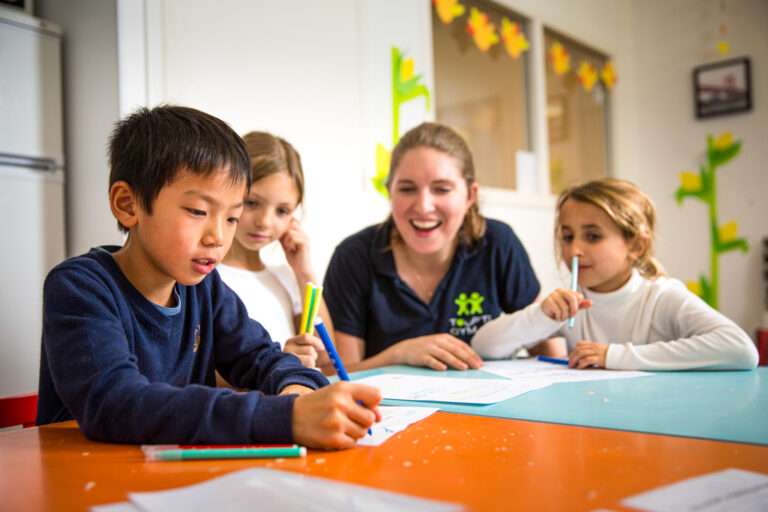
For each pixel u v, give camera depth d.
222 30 1.71
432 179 1.29
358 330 1.41
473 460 0.46
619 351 1.01
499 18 2.88
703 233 3.37
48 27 1.56
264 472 0.42
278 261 1.81
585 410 0.64
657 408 0.64
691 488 0.38
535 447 0.49
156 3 1.55
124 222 0.70
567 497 0.37
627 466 0.43
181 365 0.80
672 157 3.49
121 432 0.54
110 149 0.73
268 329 1.28
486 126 2.81
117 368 0.58
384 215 2.21
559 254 1.44
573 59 3.35
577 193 1.33
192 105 1.64
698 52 3.41
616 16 3.57
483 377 0.93
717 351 0.95
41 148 1.54
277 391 0.72
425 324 1.39
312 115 1.97
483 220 1.44
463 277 1.42
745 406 0.64
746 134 3.24
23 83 1.50
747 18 3.23
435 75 2.55
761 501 0.35
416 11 2.37
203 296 0.86
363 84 2.14
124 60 1.49
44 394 0.72
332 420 0.50
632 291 1.26
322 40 2.01
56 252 1.56
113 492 0.40
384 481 0.41
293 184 1.31
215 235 0.67
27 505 0.38
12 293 1.47
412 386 0.84
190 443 0.52
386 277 1.40
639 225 1.29
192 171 0.65
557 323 1.19
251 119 1.79
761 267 3.17
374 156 2.18
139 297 0.73
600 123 3.53
